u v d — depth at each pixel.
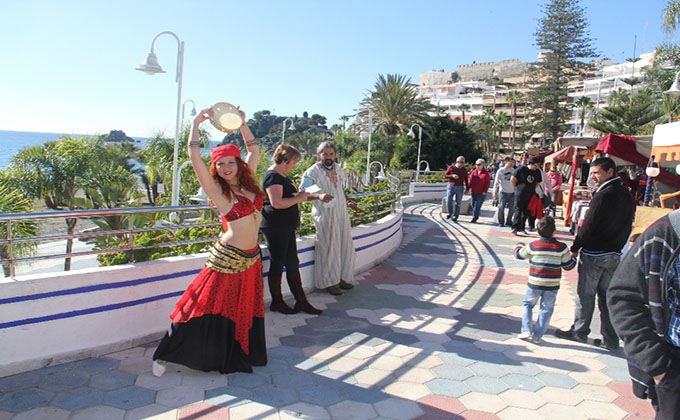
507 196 12.05
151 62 9.21
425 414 3.08
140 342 3.88
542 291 4.31
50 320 3.40
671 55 20.61
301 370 3.62
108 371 3.41
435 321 4.86
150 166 24.36
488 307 5.44
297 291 4.88
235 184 3.45
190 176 20.77
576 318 4.41
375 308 5.19
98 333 3.64
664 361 1.84
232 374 3.49
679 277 1.88
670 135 6.80
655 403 2.02
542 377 3.68
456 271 7.14
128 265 3.84
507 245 9.53
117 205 14.88
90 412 2.89
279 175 4.61
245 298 3.47
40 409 2.89
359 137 46.34
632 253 1.99
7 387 3.11
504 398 3.34
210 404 3.06
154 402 3.04
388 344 4.20
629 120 32.28
